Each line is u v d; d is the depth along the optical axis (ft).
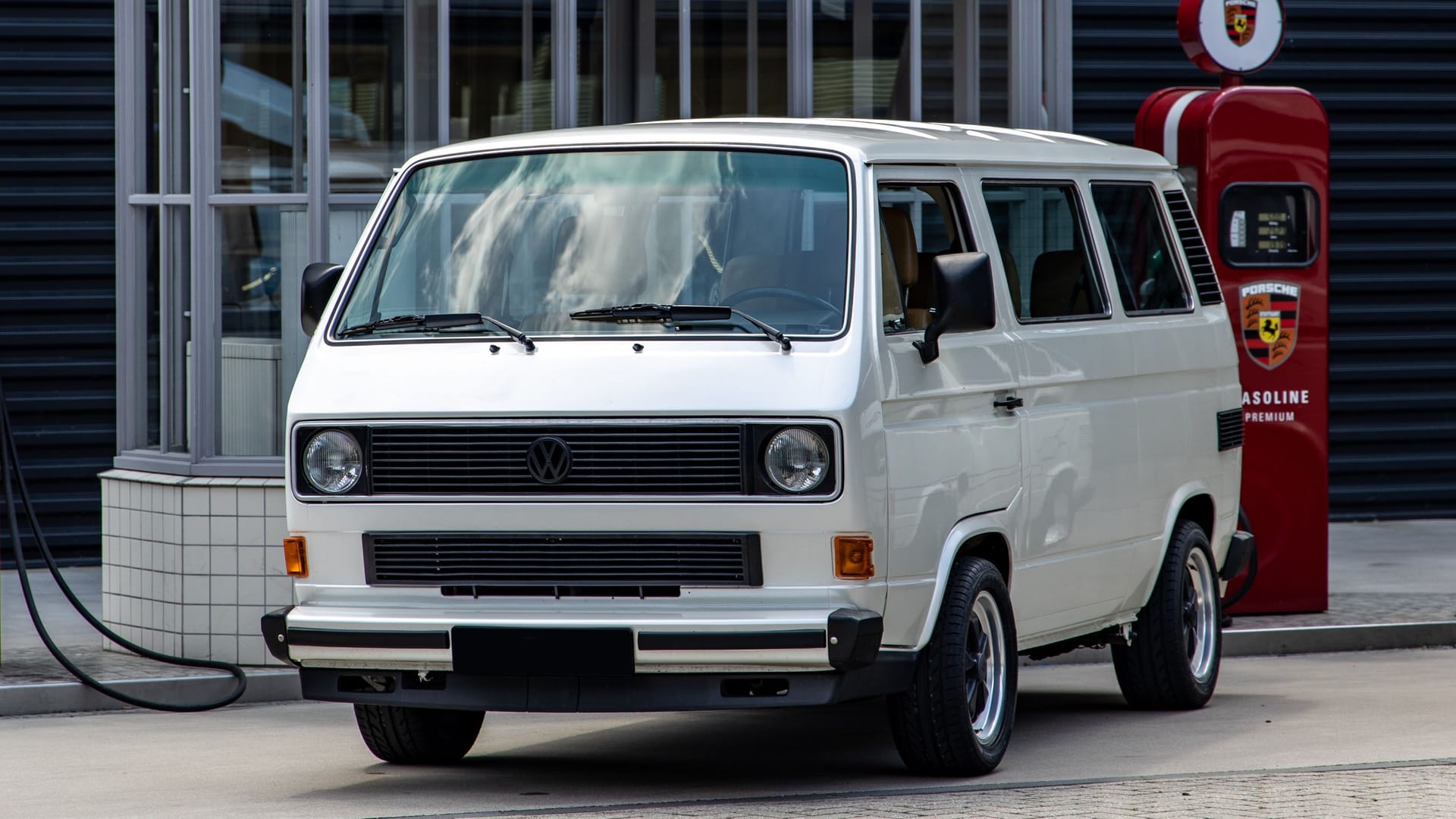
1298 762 52.75
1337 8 117.19
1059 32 84.48
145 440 77.15
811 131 52.39
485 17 76.79
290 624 48.78
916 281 51.34
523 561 47.70
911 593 48.03
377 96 74.28
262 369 73.72
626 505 46.91
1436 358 118.83
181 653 72.28
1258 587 81.66
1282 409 81.30
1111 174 61.36
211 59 73.26
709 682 46.80
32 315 103.91
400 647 47.73
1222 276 80.12
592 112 81.00
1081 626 58.18
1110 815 44.80
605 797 48.88
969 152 54.49
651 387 47.01
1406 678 70.64
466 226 52.26
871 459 46.60
